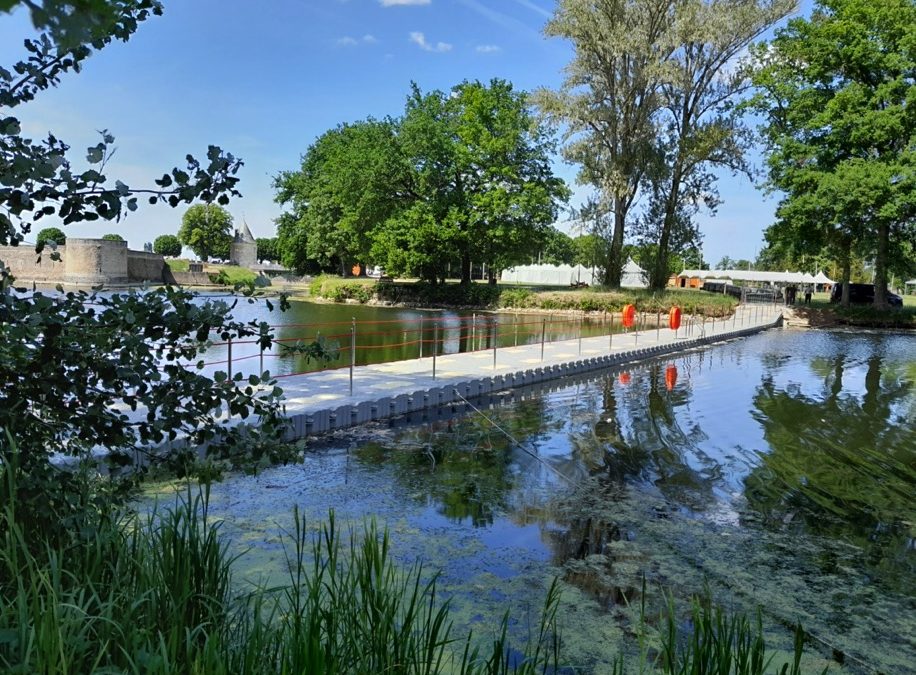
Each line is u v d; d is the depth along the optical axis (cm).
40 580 257
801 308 3481
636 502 707
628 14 3225
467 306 4175
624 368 1784
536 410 1209
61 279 5038
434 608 440
